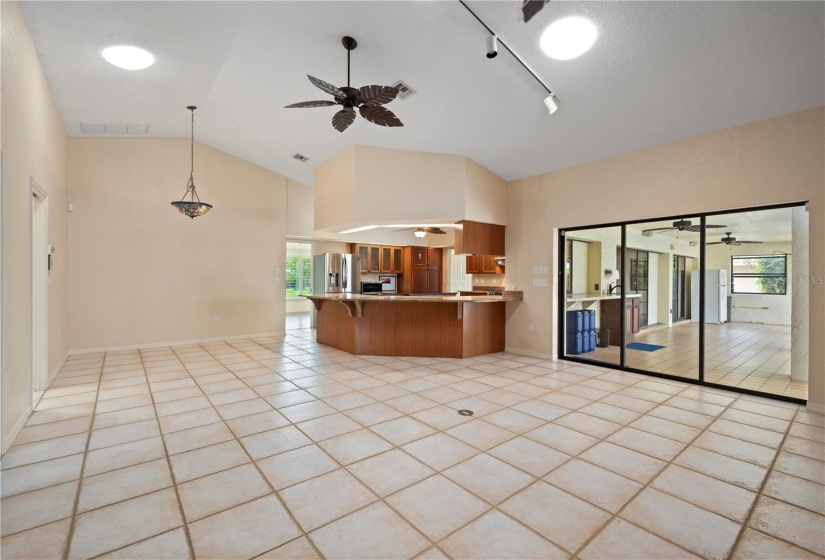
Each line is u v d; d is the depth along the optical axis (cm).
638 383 438
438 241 1023
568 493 219
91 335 593
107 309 604
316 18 321
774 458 260
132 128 580
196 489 222
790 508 205
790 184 359
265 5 311
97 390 407
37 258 409
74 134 572
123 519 195
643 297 895
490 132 479
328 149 580
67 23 330
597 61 333
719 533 186
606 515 200
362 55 364
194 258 678
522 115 433
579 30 298
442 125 474
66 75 412
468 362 541
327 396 388
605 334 697
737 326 859
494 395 392
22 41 315
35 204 411
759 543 179
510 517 198
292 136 568
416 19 311
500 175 594
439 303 568
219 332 704
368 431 302
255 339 732
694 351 627
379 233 941
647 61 325
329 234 859
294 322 1043
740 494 218
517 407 357
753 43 292
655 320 907
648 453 267
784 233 658
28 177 334
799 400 367
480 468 246
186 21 331
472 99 413
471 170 552
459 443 281
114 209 609
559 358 563
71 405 360
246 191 734
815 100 338
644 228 782
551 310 557
